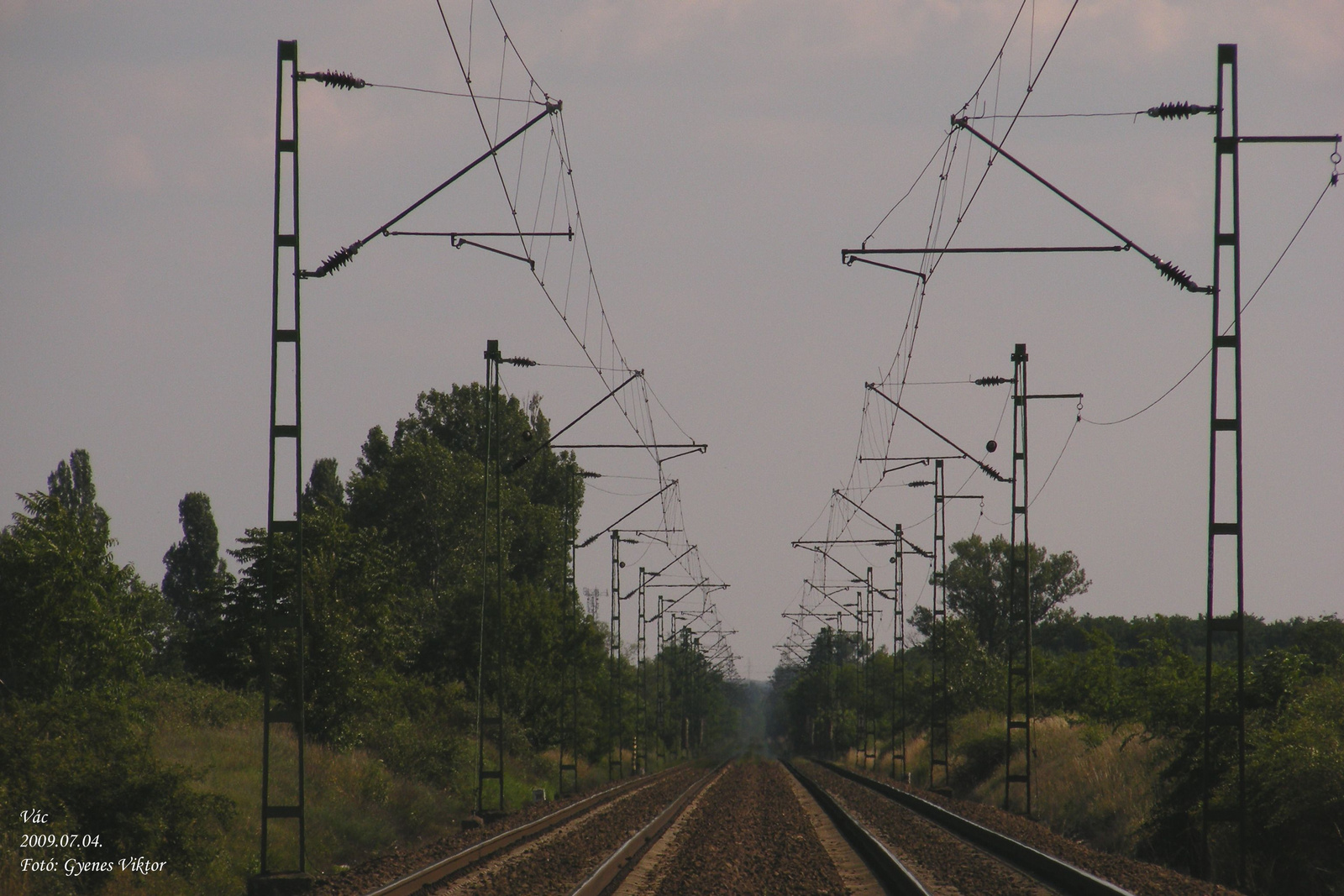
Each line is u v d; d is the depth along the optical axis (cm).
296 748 6569
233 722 7281
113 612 5688
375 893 3250
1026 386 7138
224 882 3972
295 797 5353
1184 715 5469
